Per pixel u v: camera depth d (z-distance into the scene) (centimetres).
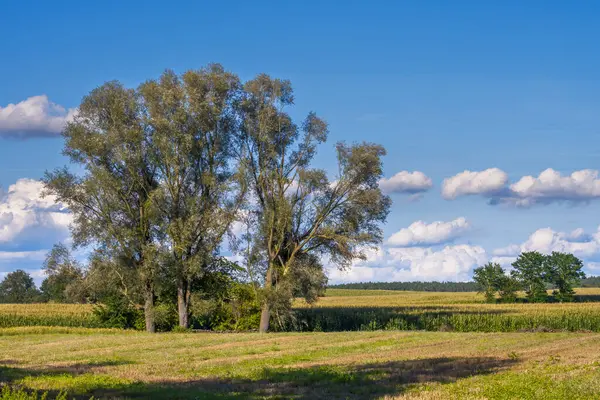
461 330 6209
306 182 5262
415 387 2080
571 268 11644
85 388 2091
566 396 1833
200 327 5972
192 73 5331
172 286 5569
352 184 5344
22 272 15688
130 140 5325
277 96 5434
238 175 5231
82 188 5281
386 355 3178
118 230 5338
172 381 2320
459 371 2450
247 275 5509
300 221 5434
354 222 5375
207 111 5291
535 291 11669
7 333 4975
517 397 1830
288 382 2281
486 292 11731
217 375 2514
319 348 3625
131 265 5466
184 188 5419
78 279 5481
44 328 5256
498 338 4200
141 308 5812
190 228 5244
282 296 5238
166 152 5212
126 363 2970
